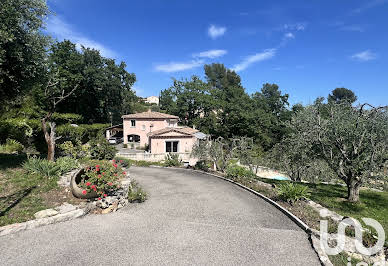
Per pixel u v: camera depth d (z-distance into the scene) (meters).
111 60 47.09
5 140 16.50
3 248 5.27
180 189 12.23
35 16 9.60
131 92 56.22
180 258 5.30
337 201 11.31
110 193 8.80
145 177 15.84
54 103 12.48
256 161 20.72
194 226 7.19
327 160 11.34
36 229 6.19
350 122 10.49
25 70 9.63
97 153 17.72
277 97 54.31
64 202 7.72
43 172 9.75
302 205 9.45
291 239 6.52
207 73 75.94
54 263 4.86
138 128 38.88
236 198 10.63
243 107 46.44
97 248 5.56
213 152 18.77
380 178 9.69
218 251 5.70
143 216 7.89
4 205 6.89
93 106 46.53
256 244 6.15
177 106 52.50
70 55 37.19
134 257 5.25
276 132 47.12
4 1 8.46
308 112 12.50
